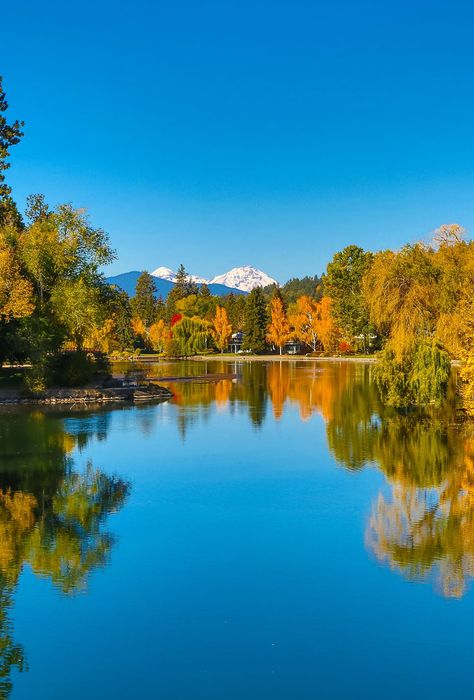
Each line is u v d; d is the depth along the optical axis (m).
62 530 18.80
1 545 17.59
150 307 190.75
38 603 14.13
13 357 53.56
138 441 33.03
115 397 51.69
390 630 12.89
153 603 14.11
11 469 26.69
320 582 15.03
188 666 11.73
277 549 17.11
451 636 12.64
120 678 11.39
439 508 20.42
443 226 43.97
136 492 22.91
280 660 11.91
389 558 16.34
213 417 41.75
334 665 11.73
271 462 27.58
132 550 17.19
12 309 47.16
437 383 38.97
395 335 39.75
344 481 24.05
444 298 38.25
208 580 15.22
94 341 96.44
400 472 25.11
